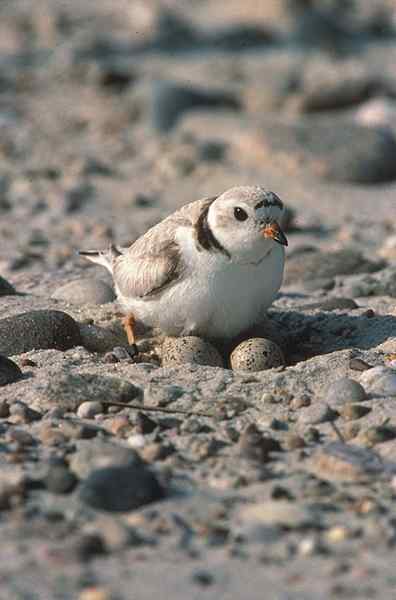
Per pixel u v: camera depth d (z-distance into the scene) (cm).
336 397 937
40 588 652
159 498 771
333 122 2194
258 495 781
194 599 645
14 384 979
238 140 2164
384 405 923
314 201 1895
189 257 1001
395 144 2081
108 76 2841
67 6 3934
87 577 666
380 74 2900
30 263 1491
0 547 703
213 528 726
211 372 999
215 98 2552
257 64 3098
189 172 2084
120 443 869
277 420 905
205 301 1011
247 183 2003
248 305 1024
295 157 2048
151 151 2231
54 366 1018
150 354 1071
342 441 866
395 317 1161
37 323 1079
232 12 3725
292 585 661
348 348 1091
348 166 2008
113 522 729
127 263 1073
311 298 1287
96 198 1916
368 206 1862
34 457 839
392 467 820
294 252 1512
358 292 1307
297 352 1105
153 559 691
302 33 3425
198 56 3225
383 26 3569
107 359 1047
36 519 742
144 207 1864
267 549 705
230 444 866
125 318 1097
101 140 2350
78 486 786
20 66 3098
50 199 1869
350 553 700
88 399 939
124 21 3681
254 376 989
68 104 2686
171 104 2470
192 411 921
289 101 2575
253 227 975
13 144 2283
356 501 768
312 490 782
